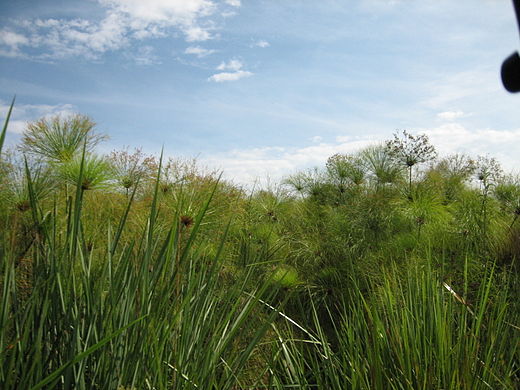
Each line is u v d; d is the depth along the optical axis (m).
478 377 1.27
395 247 3.57
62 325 0.95
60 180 2.19
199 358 1.10
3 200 1.75
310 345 2.08
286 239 4.19
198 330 1.19
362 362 1.37
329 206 5.28
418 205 4.17
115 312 1.00
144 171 3.42
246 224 3.96
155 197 1.02
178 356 1.04
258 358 1.74
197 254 1.34
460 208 4.36
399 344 1.35
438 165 5.77
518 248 3.01
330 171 5.98
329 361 1.53
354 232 4.14
